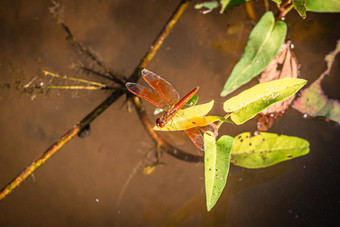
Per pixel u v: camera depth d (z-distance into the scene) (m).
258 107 0.62
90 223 0.69
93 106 0.72
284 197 0.68
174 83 0.72
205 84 0.71
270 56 0.67
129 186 0.70
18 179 0.67
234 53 0.72
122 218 0.69
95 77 0.72
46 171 0.71
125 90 0.70
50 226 0.69
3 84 0.72
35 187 0.70
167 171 0.70
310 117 0.69
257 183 0.69
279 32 0.67
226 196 0.69
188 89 0.71
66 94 0.72
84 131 0.70
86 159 0.71
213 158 0.62
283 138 0.66
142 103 0.71
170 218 0.68
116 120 0.71
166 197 0.69
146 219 0.69
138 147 0.71
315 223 0.67
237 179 0.69
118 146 0.71
